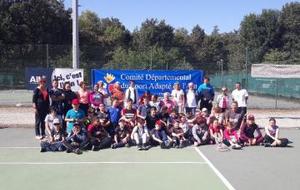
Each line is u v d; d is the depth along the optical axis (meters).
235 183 9.02
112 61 35.66
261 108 26.61
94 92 14.83
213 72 34.94
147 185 8.85
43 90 14.46
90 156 11.91
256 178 9.45
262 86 39.31
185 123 13.79
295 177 9.55
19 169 10.35
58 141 12.84
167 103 14.94
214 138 13.77
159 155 12.07
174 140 13.28
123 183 9.02
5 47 44.53
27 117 20.69
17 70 41.34
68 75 17.94
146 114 13.80
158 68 32.97
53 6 68.06
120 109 13.99
